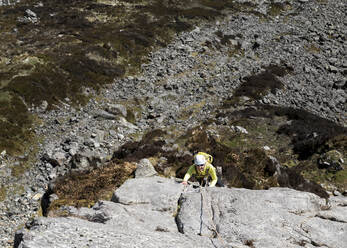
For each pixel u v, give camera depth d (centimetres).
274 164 1508
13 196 1466
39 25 3606
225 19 4484
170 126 2247
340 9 5078
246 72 3161
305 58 3594
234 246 604
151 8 4491
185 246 584
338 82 3130
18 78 2317
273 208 742
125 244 552
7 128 1889
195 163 770
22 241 518
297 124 2238
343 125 2533
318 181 1734
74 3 4512
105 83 2705
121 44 3275
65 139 1948
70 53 2928
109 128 2138
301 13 4931
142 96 2631
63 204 1109
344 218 768
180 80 2920
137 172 1221
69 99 2369
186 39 3691
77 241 543
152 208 786
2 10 3972
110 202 775
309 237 663
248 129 2195
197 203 754
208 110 2497
